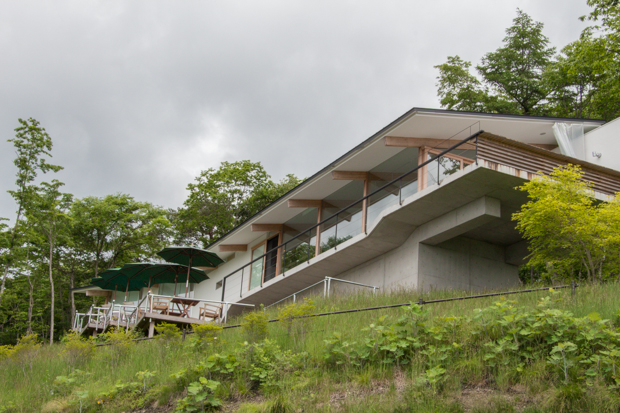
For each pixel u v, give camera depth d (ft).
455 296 44.19
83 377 39.14
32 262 116.47
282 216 77.10
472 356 27.22
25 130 94.17
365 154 60.39
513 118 54.29
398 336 29.68
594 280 40.01
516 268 63.41
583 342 25.35
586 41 70.64
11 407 35.29
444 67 101.04
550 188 43.24
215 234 127.44
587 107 93.45
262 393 30.09
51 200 96.43
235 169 129.08
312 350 32.91
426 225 56.95
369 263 64.59
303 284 73.26
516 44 106.11
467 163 47.62
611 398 21.43
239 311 82.17
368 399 25.68
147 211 130.82
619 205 43.16
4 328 128.47
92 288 106.11
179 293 103.30
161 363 38.17
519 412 22.30
